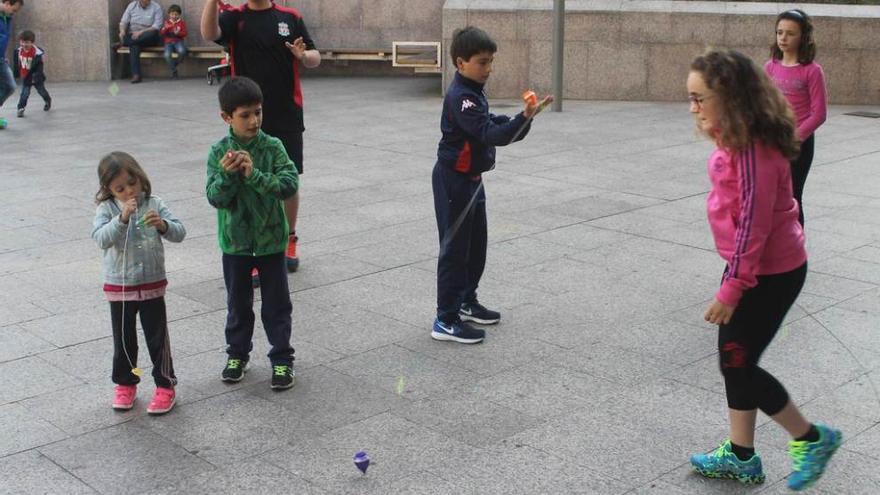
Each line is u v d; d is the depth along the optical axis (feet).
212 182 15.42
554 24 46.96
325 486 12.80
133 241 14.65
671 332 18.37
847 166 34.27
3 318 19.30
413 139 40.47
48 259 23.48
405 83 61.57
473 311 18.85
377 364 17.01
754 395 12.12
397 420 14.79
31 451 13.85
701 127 11.55
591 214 27.48
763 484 12.72
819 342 17.76
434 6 64.23
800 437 12.18
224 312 19.67
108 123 46.06
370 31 65.46
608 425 14.51
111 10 66.18
